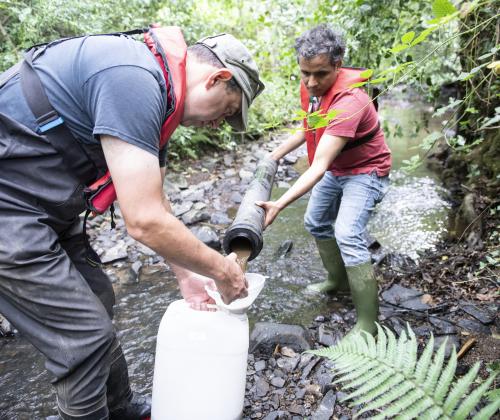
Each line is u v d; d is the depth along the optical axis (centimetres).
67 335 142
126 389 177
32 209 135
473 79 331
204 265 135
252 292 163
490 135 370
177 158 490
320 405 186
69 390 146
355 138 220
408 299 260
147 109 121
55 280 136
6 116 128
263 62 580
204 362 153
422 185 437
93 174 140
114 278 296
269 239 345
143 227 123
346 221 225
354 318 248
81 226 169
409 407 122
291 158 526
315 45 193
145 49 130
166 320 160
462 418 114
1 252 130
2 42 379
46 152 131
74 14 392
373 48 336
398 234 347
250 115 580
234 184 454
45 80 129
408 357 133
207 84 138
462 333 229
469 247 308
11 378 214
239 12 615
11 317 144
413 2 297
